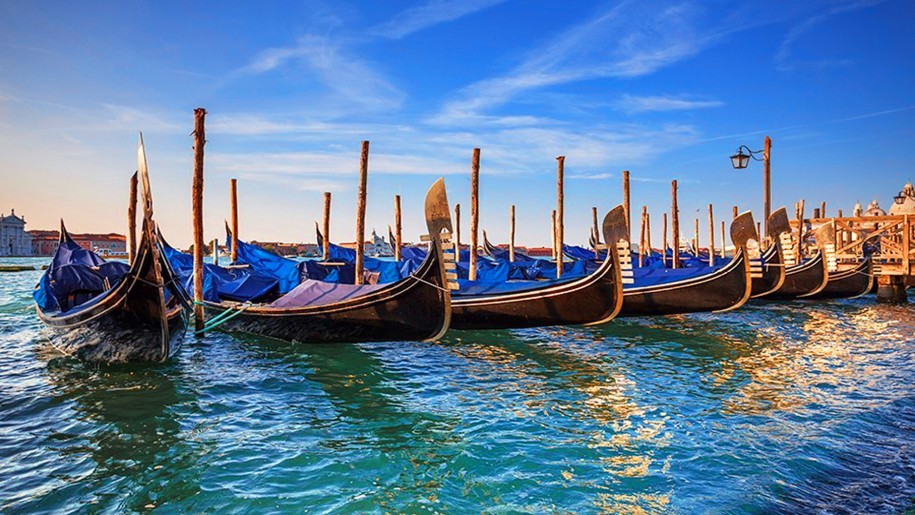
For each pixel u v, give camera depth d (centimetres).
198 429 738
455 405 860
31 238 12938
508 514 520
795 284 2173
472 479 596
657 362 1151
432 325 1072
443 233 1050
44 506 528
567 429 748
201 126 1330
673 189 2466
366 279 1778
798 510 514
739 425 751
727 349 1277
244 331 1370
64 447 671
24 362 1095
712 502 537
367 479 595
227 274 1686
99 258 1507
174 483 579
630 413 814
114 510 522
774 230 1950
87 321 1019
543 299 1329
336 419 791
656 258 3041
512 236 2983
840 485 564
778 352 1236
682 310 1609
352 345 1262
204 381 968
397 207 2559
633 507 532
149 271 948
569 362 1155
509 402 876
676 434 723
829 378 990
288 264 1789
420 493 563
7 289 2966
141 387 922
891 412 789
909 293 2623
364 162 1623
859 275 2245
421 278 1062
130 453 655
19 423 750
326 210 2377
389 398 896
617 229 1268
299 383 973
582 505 537
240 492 560
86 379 966
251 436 717
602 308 1284
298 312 1208
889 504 520
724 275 1577
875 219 2211
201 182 1338
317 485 579
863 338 1411
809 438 695
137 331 998
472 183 1884
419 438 717
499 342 1367
